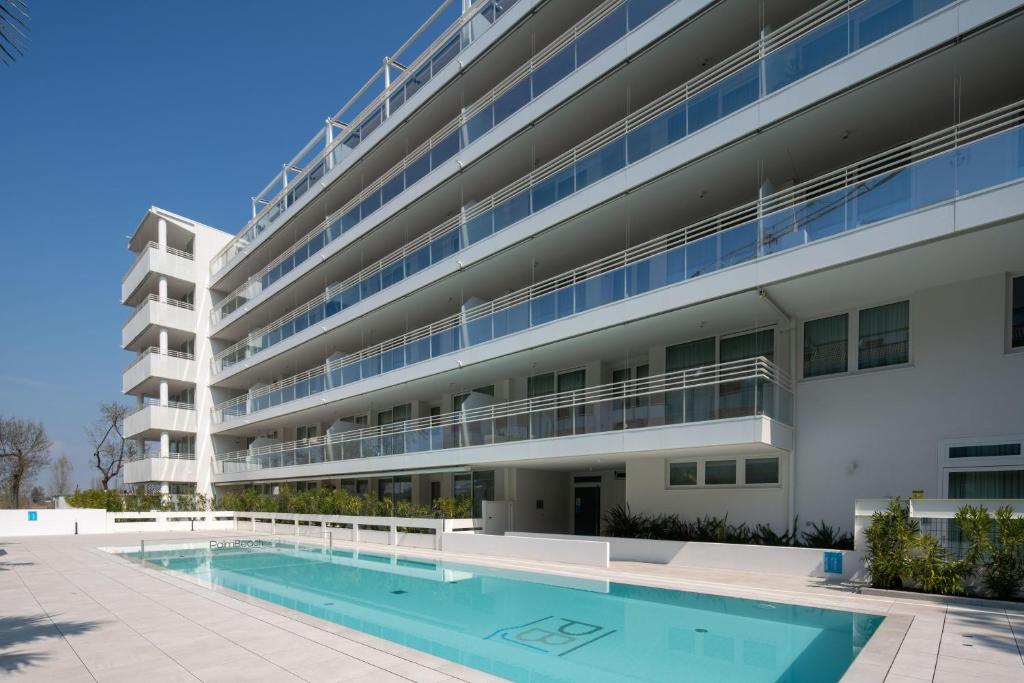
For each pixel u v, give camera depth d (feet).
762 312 47.29
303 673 20.03
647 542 49.73
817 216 39.17
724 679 22.48
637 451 48.83
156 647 23.45
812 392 47.37
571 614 33.32
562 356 62.08
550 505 72.33
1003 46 34.35
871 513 37.40
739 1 45.21
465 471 65.98
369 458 79.61
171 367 119.65
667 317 48.78
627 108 57.26
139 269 125.80
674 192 51.13
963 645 22.89
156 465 115.44
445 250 70.44
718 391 44.01
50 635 25.58
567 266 66.85
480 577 46.32
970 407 39.45
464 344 66.44
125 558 57.06
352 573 49.96
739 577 41.14
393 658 21.68
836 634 27.78
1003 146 31.76
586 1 58.08
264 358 107.65
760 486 49.37
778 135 43.32
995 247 34.76
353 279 88.89
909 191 34.99
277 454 101.76
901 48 36.27
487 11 70.59
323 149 105.29
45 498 196.44
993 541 31.50
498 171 68.44
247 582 45.65
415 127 79.56
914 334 42.47
